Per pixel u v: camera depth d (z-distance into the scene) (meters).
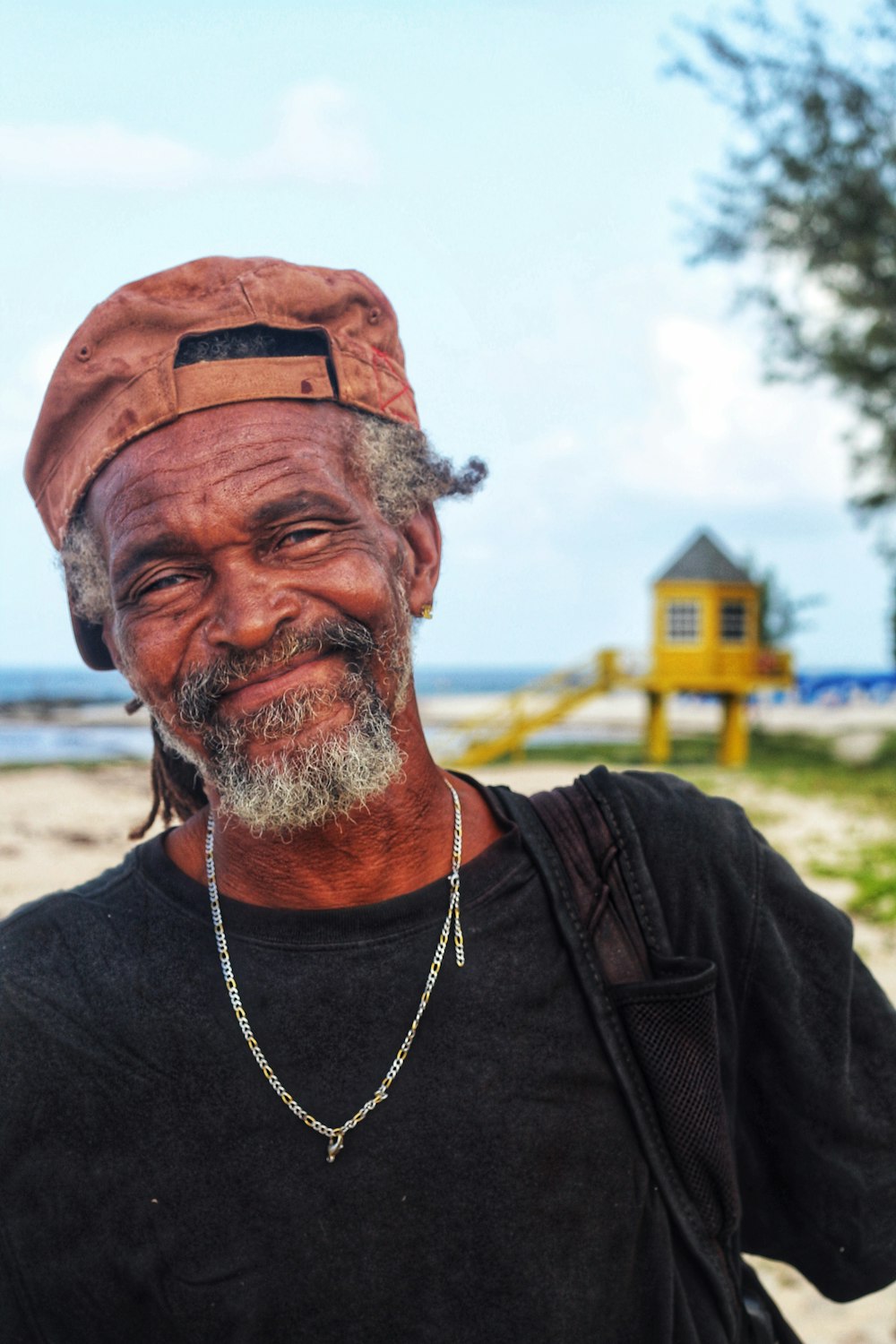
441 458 1.65
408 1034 1.36
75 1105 1.35
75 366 1.43
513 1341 1.31
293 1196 1.32
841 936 1.59
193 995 1.39
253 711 1.37
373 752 1.38
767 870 1.57
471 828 1.52
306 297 1.46
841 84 17.59
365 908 1.42
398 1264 1.31
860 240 17.94
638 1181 1.40
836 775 18.84
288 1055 1.36
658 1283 1.39
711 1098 1.42
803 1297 3.87
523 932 1.44
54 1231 1.35
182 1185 1.33
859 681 53.12
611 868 1.50
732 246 18.80
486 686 91.88
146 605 1.41
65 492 1.50
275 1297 1.30
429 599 1.64
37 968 1.42
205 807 1.61
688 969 1.44
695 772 19.34
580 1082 1.39
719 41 17.55
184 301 1.43
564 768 20.03
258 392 1.41
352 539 1.42
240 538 1.37
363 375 1.50
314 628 1.38
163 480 1.37
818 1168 1.54
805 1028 1.53
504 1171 1.33
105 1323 1.36
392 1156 1.32
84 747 28.05
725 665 22.23
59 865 9.95
